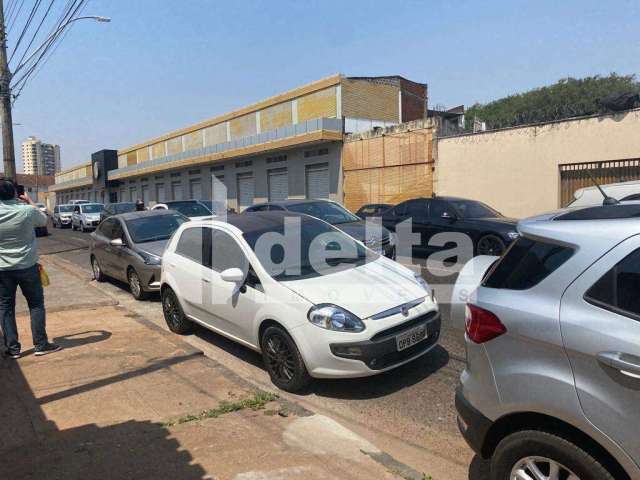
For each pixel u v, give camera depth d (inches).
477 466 125.2
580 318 85.9
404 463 126.6
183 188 1368.1
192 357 201.8
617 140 505.4
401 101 943.0
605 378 81.3
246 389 169.8
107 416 150.4
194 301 226.4
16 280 201.9
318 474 116.6
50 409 155.9
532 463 92.1
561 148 547.5
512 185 593.9
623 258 85.7
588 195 273.9
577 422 84.1
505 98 1582.2
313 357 162.9
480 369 100.6
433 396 165.8
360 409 159.8
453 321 237.6
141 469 120.4
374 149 781.3
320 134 815.1
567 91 1422.2
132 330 241.9
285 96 983.0
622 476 81.7
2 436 139.4
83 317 269.4
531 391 90.0
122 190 1851.6
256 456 125.2
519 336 93.0
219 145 1114.1
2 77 578.6
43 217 207.5
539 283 94.1
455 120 1060.5
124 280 349.1
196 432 138.8
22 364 196.7
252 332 188.4
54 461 125.4
